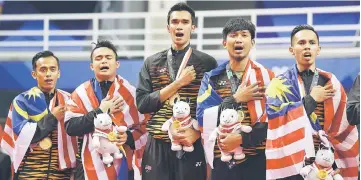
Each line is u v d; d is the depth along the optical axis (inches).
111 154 513.3
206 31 671.8
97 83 522.9
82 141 522.6
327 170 483.5
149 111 503.2
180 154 500.7
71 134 512.1
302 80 494.3
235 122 483.2
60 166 529.3
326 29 647.1
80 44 689.6
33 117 530.9
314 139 489.7
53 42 688.4
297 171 478.3
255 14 659.4
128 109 521.0
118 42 683.4
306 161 490.9
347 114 492.4
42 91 538.6
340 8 643.5
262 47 711.7
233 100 485.7
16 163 524.4
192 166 504.4
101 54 517.7
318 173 481.7
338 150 507.8
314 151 482.9
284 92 487.8
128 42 682.2
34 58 539.5
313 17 749.3
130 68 658.8
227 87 495.2
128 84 527.2
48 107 534.6
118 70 659.4
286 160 479.8
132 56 724.7
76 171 527.8
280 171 480.7
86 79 668.1
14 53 697.0
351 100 494.0
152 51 694.5
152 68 510.3
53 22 791.7
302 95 488.1
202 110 491.2
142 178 513.3
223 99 493.4
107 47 522.6
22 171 528.7
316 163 485.1
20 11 791.1
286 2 770.2
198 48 672.4
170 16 509.0
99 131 506.9
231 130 483.2
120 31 682.2
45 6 794.8
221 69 500.4
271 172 481.4
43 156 528.4
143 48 767.1
